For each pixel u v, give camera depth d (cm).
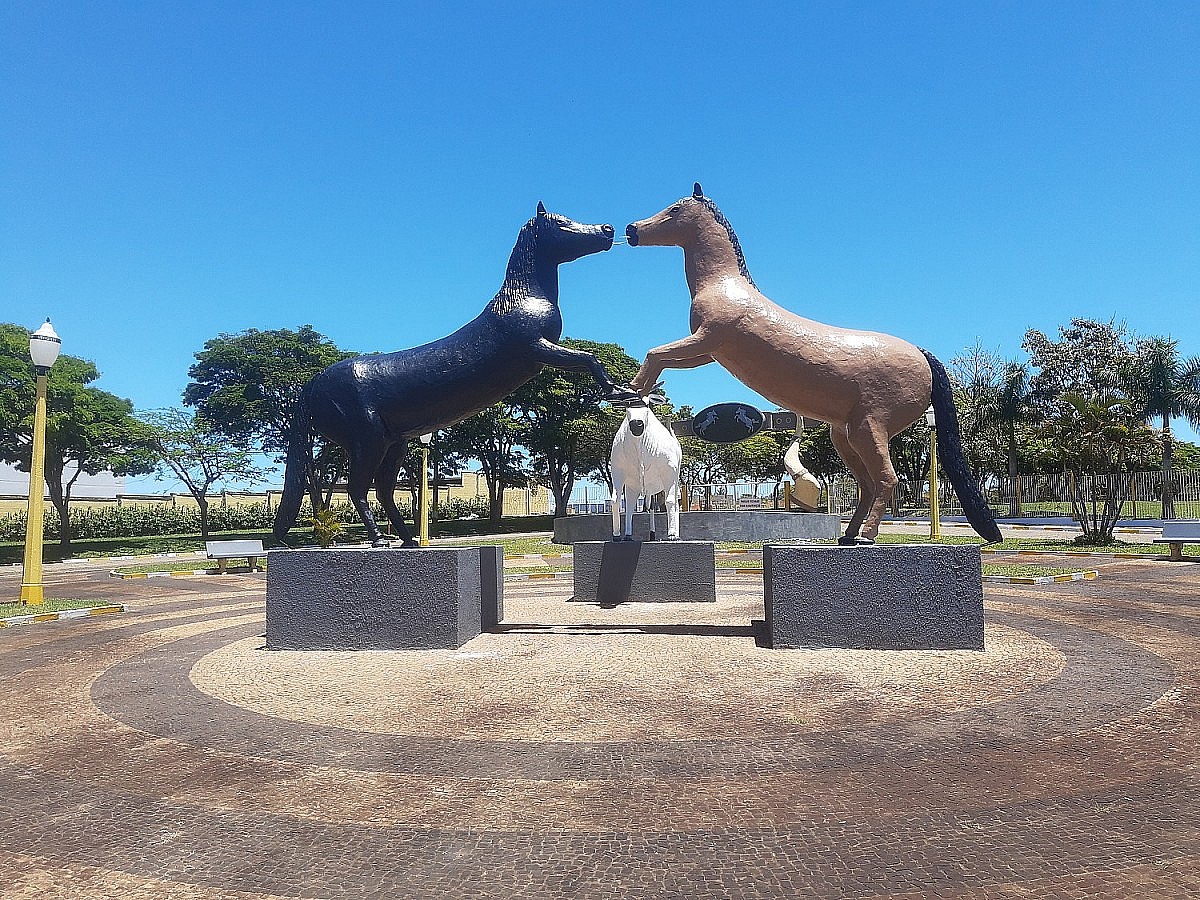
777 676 555
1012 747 404
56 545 2689
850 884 269
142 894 270
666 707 485
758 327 697
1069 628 737
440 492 4588
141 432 2528
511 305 723
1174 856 285
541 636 730
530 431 3266
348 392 734
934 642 631
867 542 684
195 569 1689
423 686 548
